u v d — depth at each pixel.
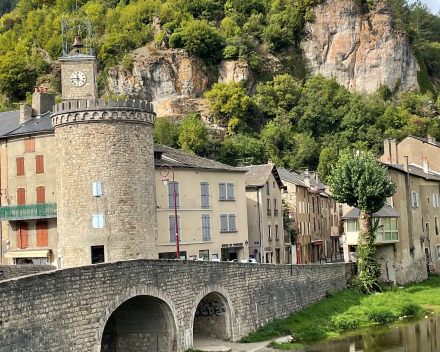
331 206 95.00
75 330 25.61
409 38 162.88
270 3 155.75
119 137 42.84
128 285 29.31
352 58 149.75
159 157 53.31
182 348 33.69
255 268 42.06
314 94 128.62
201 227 54.00
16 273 33.50
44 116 51.78
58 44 126.38
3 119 53.44
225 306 38.88
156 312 33.28
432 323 47.41
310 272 49.81
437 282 67.62
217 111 118.94
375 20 151.00
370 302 52.31
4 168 49.62
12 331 22.25
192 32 126.00
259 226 61.53
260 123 125.06
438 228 74.56
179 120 117.81
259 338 40.22
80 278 26.14
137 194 43.03
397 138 124.81
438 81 170.12
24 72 119.81
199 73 126.00
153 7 135.12
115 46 126.75
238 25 147.00
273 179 66.50
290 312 46.00
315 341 41.91
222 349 36.03
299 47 149.75
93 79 47.97
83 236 42.25
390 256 61.50
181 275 33.97
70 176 42.81
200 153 105.31
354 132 125.06
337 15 149.75
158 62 122.62
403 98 145.12
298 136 121.25
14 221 48.75
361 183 56.44
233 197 57.59
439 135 133.88
